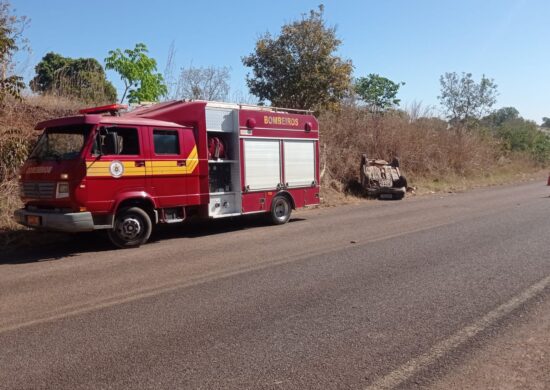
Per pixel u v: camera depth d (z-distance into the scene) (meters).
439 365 4.14
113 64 15.89
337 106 19.05
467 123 32.78
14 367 4.19
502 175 31.77
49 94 15.61
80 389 3.78
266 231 11.48
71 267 7.93
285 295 6.17
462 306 5.65
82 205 8.80
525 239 9.65
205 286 6.64
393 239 9.96
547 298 5.90
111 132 9.16
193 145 10.60
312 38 17.67
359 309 5.59
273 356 4.35
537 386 3.78
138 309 5.70
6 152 11.11
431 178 25.45
